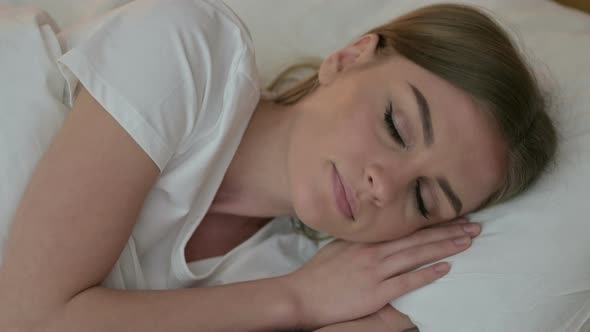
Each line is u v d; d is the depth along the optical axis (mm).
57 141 738
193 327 763
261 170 912
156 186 812
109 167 725
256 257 958
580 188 837
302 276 861
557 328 782
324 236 1032
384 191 799
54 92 802
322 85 917
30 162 755
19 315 695
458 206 867
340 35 1184
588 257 793
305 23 1184
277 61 1159
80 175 716
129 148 731
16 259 698
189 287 894
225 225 960
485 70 841
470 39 860
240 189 932
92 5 1040
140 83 740
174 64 762
